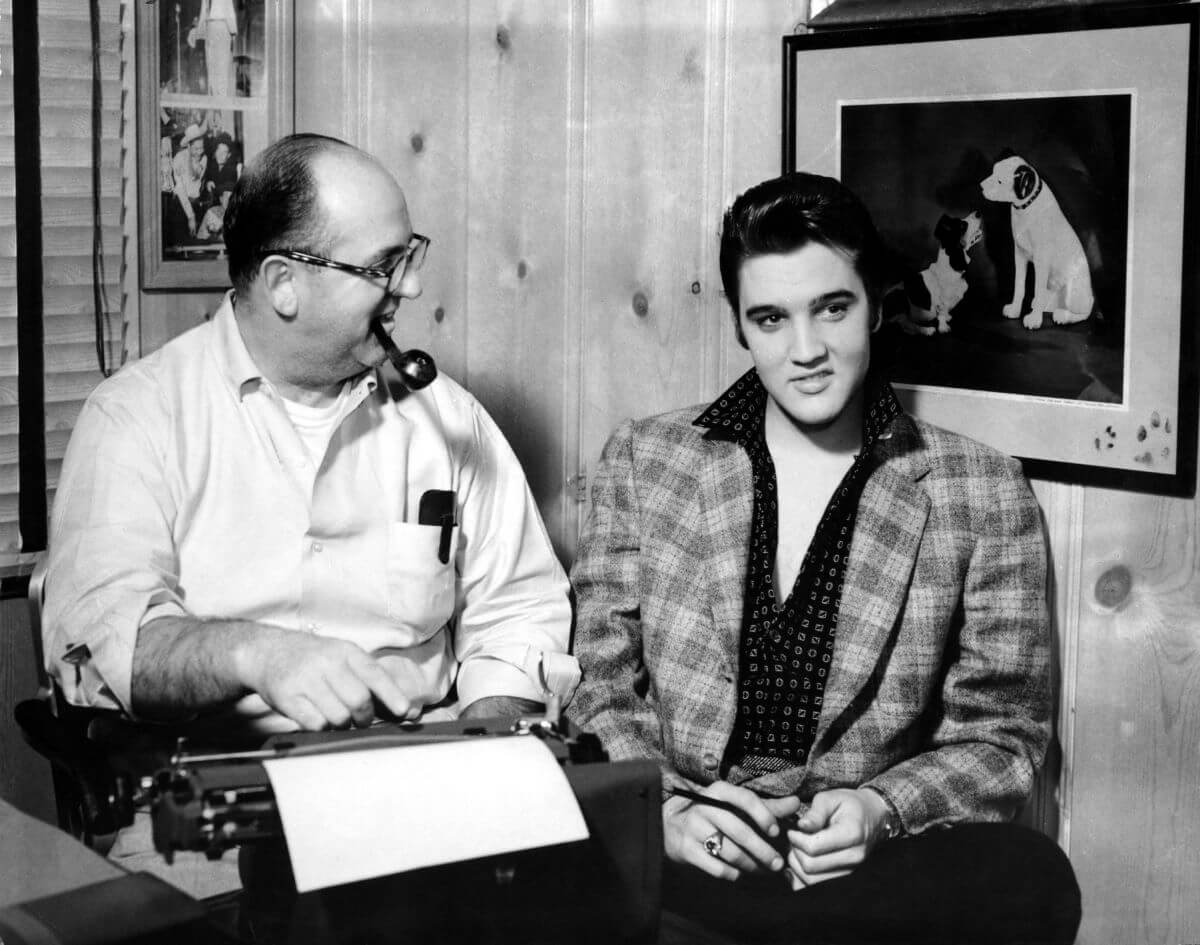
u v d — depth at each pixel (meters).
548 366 1.95
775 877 1.29
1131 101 1.34
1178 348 1.34
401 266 1.44
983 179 1.46
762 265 1.34
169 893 0.98
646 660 1.46
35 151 1.96
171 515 1.45
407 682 1.36
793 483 1.44
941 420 1.53
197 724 1.32
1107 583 1.44
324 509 1.49
